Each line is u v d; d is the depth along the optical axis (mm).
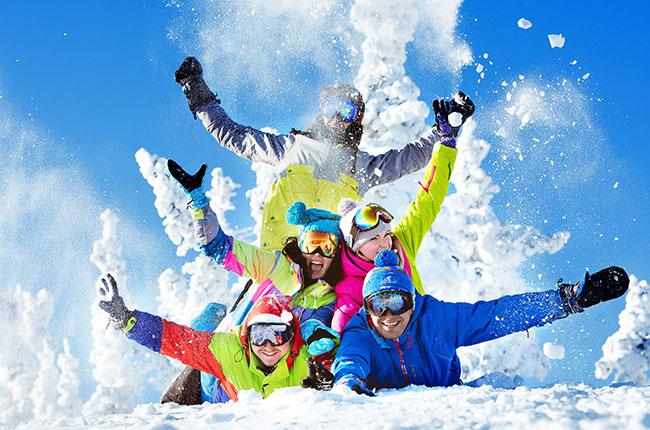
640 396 2268
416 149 5000
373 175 4934
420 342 3598
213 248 4180
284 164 4828
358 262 4074
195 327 4879
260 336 3551
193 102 5266
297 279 4281
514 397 2330
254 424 2225
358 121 4930
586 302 3486
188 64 5262
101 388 8703
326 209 4664
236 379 3660
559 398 2307
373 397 2812
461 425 1955
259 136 4988
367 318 3570
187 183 4105
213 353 3678
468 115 4484
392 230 4383
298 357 3668
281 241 4598
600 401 2230
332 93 4914
